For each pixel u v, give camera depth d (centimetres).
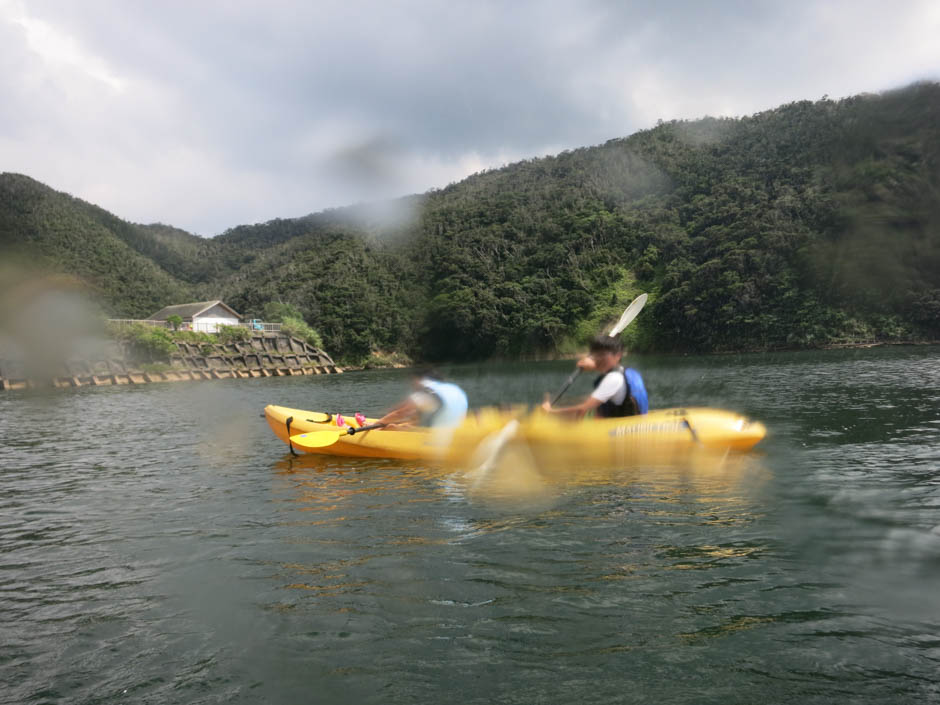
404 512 415
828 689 191
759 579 279
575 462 534
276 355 5131
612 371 543
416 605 266
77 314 3753
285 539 370
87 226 7425
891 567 290
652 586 275
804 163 6519
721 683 197
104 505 488
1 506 497
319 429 707
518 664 215
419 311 6931
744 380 1712
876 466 504
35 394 2403
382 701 195
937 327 4284
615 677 203
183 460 691
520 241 7919
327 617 259
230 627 254
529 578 290
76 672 222
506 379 2530
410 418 623
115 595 297
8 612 280
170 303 7350
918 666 202
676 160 8431
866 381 1419
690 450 528
